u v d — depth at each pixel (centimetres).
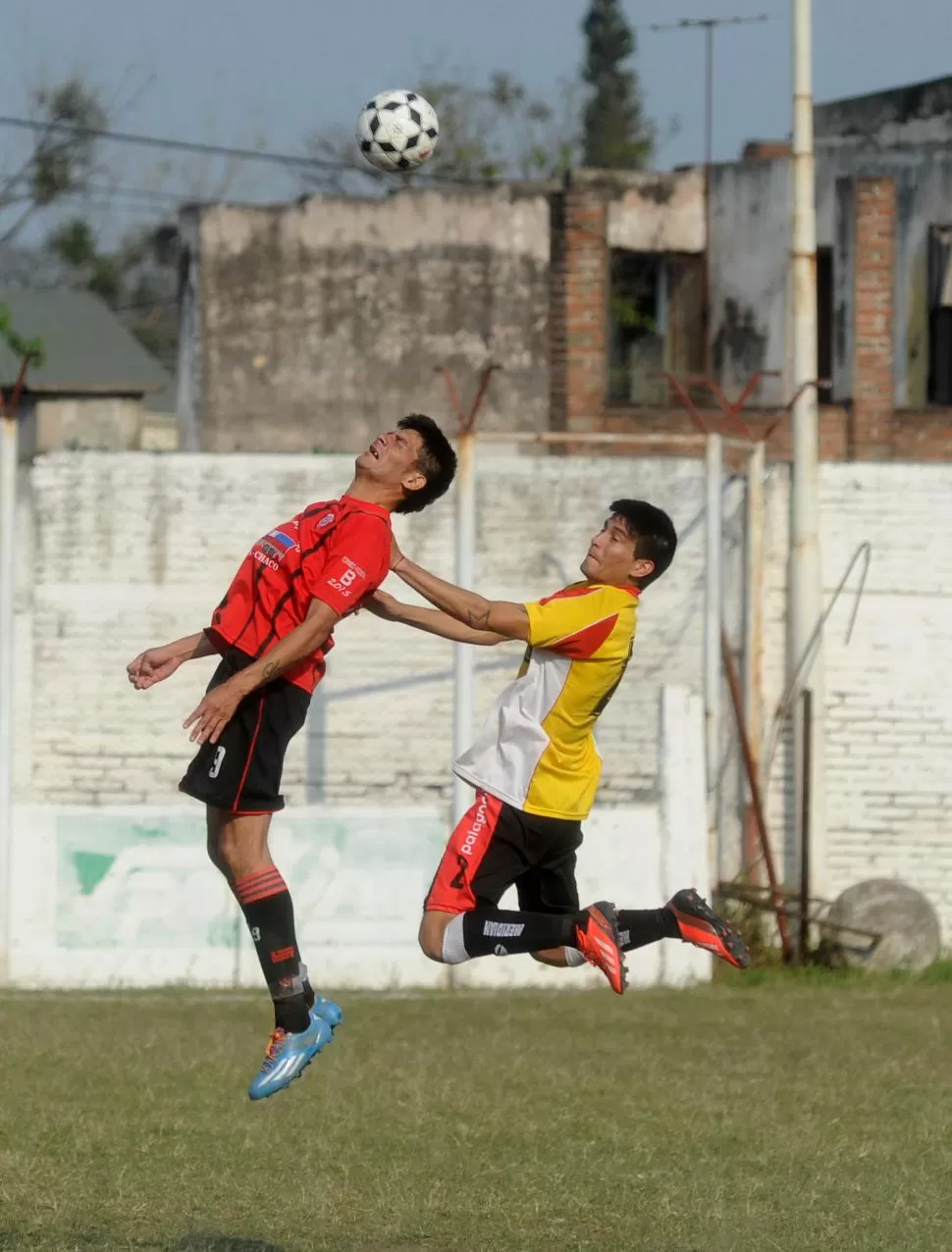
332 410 8875
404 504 2339
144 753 6372
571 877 2470
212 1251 2428
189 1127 3256
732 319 8725
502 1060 4072
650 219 8731
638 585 2431
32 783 6359
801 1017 4928
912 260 8306
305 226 8881
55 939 5459
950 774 6781
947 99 8356
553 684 2384
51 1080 3672
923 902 6116
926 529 6781
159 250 14188
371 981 5591
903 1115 3491
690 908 2356
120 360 13162
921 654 6781
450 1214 2669
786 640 6662
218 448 8888
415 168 3494
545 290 8812
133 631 6372
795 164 6488
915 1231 2586
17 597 6347
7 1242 2458
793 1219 2655
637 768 6556
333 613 2225
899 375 8325
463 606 2342
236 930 5541
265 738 2286
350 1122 3338
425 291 8831
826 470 6762
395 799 6488
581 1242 2509
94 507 6359
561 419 8594
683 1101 3594
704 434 6688
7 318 10969
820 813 6544
